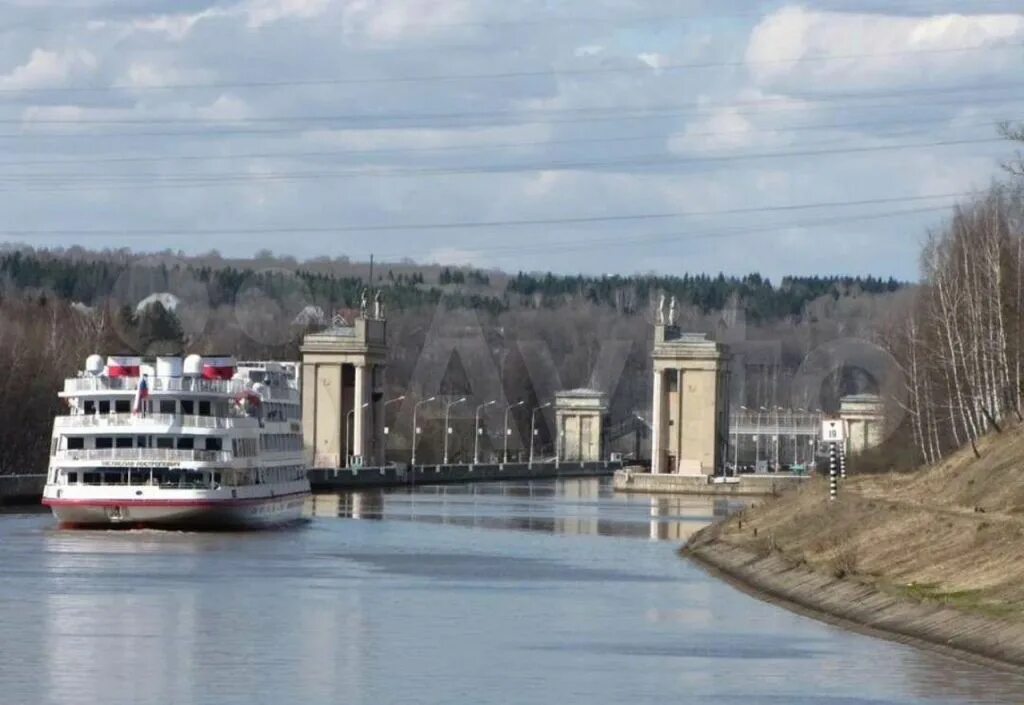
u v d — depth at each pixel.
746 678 172.00
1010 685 167.25
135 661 181.38
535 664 181.00
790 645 193.38
